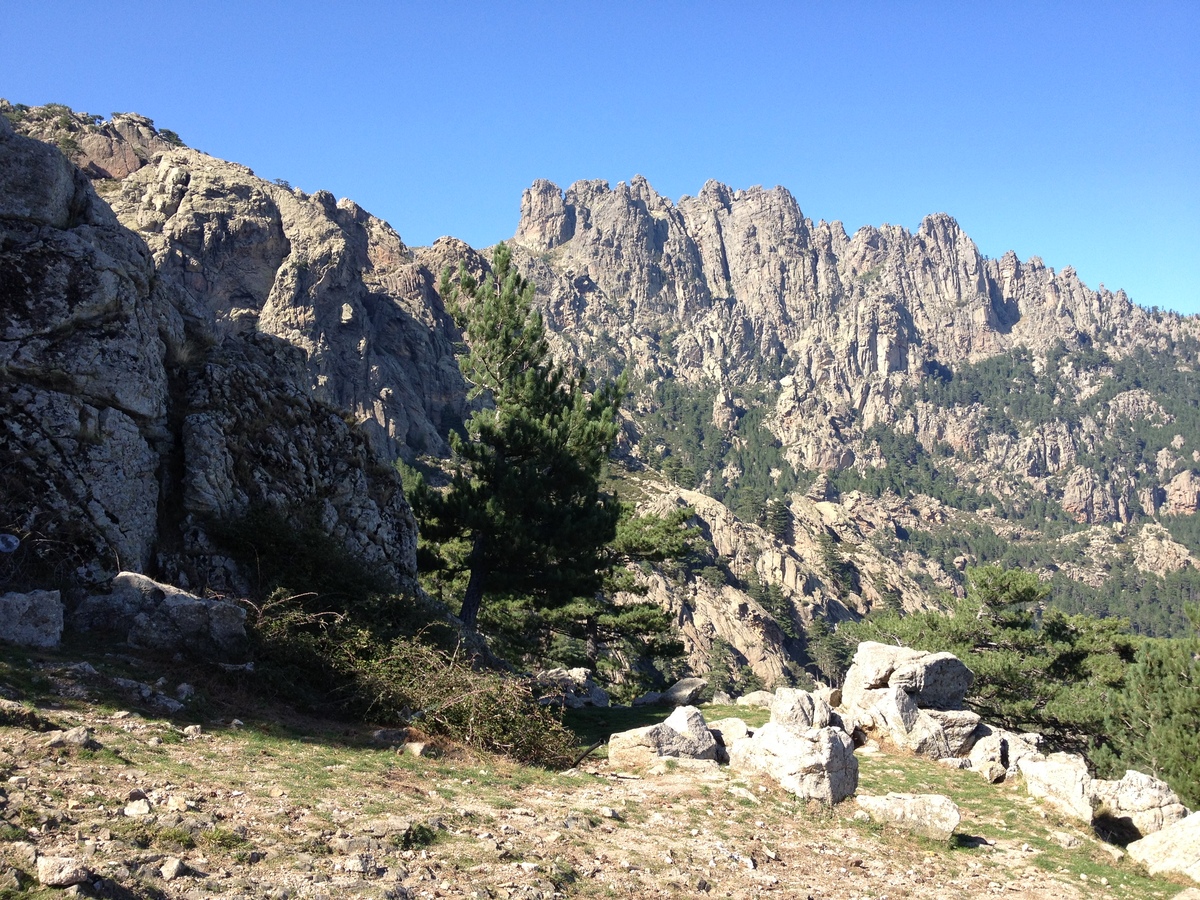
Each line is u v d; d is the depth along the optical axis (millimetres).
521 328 33156
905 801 14602
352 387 129625
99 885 6656
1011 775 19688
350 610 18250
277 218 134125
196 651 14359
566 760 15844
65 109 145750
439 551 32250
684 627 121375
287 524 19766
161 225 125875
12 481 15883
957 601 43531
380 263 176875
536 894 8555
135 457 17812
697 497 170500
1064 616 40156
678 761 16266
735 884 10328
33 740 9695
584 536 29484
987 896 11898
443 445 144625
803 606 157625
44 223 18359
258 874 7703
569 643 50531
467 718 15227
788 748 15680
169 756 10547
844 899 10594
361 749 13156
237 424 20938
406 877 8336
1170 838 14633
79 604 14711
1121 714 26328
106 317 18172
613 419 32219
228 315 123250
